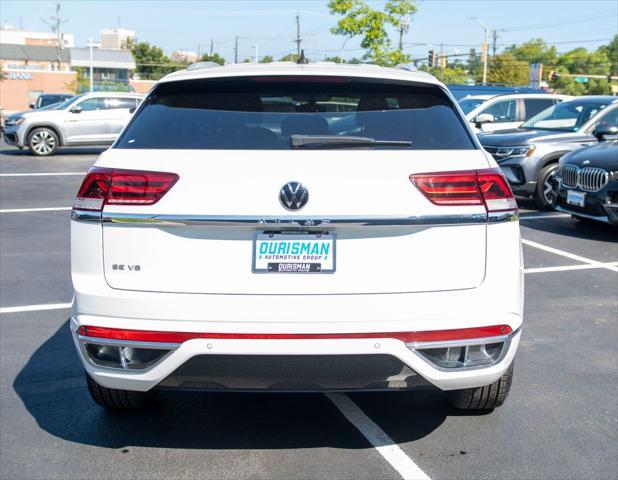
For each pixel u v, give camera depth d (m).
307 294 2.97
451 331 3.02
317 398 4.16
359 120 3.26
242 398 4.16
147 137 3.18
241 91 3.39
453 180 3.01
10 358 4.85
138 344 3.01
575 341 5.18
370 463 3.40
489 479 3.26
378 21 27.97
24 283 6.88
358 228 2.97
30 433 3.75
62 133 20.92
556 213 10.97
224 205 2.95
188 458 3.46
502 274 3.07
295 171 2.96
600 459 3.44
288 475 3.30
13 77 76.81
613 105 11.23
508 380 3.64
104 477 3.30
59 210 11.35
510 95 15.20
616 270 7.41
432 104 3.41
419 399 4.13
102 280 3.06
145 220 2.98
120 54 99.81
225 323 2.96
